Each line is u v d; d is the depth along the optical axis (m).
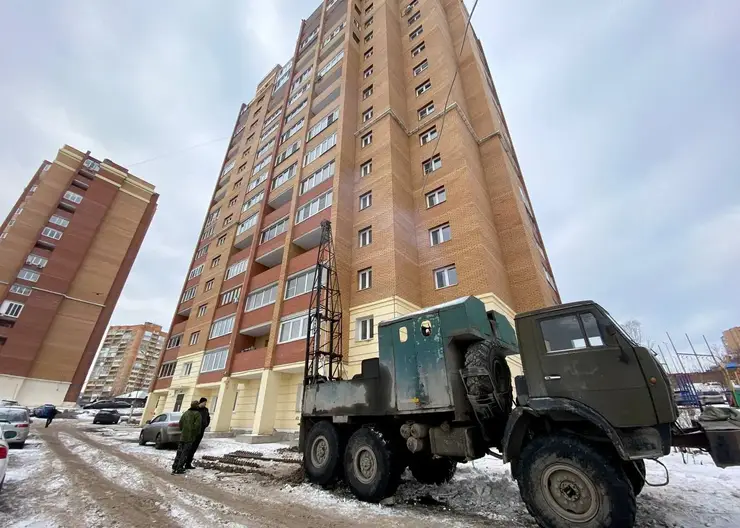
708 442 3.91
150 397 26.34
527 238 17.47
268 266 22.83
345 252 17.36
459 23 26.89
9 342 40.09
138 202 58.31
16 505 5.07
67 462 8.95
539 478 4.29
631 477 4.45
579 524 3.86
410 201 19.02
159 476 7.46
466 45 25.61
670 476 6.48
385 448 5.74
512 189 18.97
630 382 4.12
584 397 4.32
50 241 47.50
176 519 4.62
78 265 48.47
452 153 18.47
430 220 17.73
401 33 27.52
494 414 5.24
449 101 20.20
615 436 3.94
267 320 18.27
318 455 6.91
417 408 5.61
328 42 30.03
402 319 6.46
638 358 4.18
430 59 23.62
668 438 3.87
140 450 11.83
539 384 4.71
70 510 4.90
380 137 20.36
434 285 16.17
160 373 27.17
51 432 18.25
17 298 42.44
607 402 4.16
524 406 4.71
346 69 24.52
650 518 4.47
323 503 5.55
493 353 5.61
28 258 44.81
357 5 30.23
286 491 6.30
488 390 5.18
